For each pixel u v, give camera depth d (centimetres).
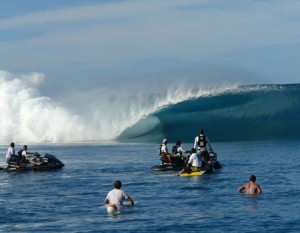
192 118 6738
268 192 2361
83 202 2219
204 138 3328
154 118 6831
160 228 1722
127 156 4400
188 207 2050
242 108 6719
